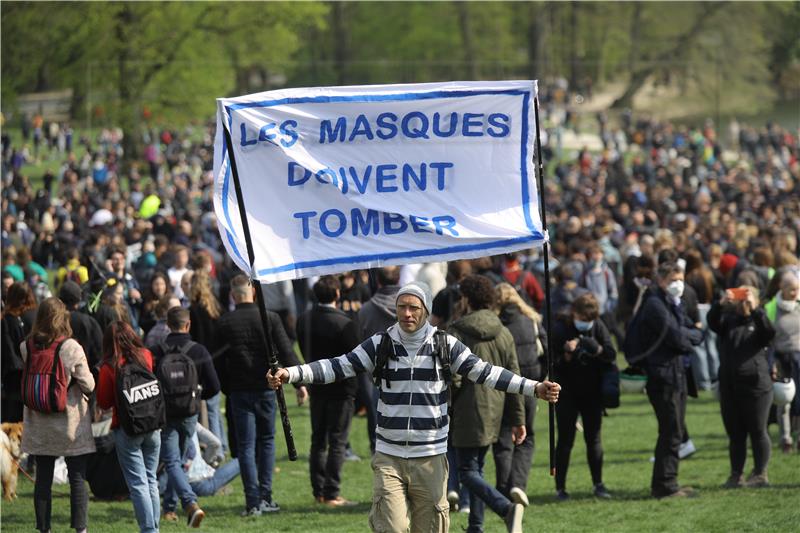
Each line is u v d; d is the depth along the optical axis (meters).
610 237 54.78
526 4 159.75
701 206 73.81
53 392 21.62
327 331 26.55
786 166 141.00
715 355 40.19
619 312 43.00
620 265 49.34
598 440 26.89
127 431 21.11
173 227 58.38
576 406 26.66
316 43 149.62
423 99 17.80
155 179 109.25
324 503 26.31
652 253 41.94
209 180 102.00
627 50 158.88
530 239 17.75
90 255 40.28
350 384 26.28
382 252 17.77
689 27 158.38
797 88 155.88
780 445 32.25
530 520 24.64
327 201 17.67
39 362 21.73
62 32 110.81
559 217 75.62
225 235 17.41
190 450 26.67
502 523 24.45
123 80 112.81
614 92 154.75
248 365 24.80
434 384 17.16
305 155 17.66
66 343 21.81
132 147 112.81
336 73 144.38
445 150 17.89
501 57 158.62
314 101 17.66
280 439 34.28
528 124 17.97
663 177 114.88
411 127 17.81
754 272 33.22
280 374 16.92
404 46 155.12
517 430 22.75
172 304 27.58
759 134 146.25
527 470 24.58
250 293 25.05
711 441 34.16
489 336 21.88
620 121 150.50
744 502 25.59
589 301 25.88
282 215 17.59
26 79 111.56
